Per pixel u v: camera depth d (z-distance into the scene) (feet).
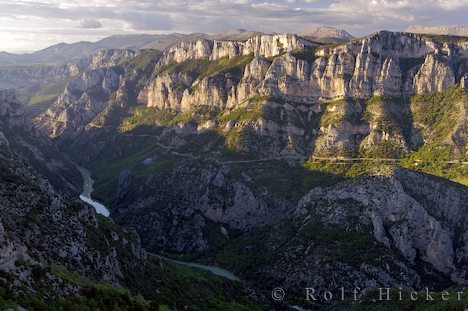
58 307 302.86
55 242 410.31
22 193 456.04
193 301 552.82
